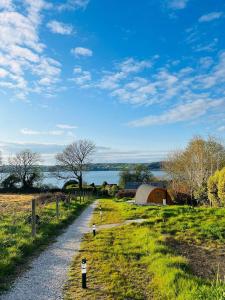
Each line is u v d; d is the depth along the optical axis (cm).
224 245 1642
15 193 8169
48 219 2327
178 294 861
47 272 1150
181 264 1178
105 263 1248
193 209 2719
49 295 928
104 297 909
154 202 4238
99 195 8419
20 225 1966
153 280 1029
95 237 1806
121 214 2967
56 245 1620
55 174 8862
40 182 8894
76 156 8706
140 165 9194
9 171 8800
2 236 1596
